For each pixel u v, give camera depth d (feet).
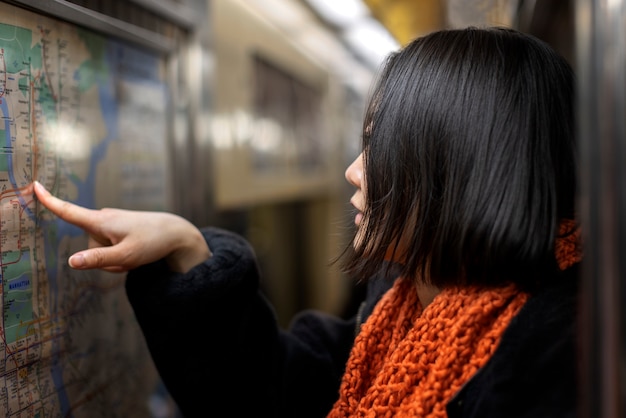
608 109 1.37
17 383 2.14
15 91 2.12
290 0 8.78
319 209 15.47
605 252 1.39
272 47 10.02
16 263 2.13
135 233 2.25
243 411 2.62
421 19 5.61
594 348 1.43
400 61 2.05
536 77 1.90
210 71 4.77
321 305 15.53
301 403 2.84
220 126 7.33
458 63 1.91
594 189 1.42
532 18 4.32
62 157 2.47
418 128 1.92
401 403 1.90
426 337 1.93
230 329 2.57
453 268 1.89
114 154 3.05
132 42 3.22
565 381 1.65
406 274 2.06
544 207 1.81
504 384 1.69
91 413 2.74
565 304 1.79
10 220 2.09
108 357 2.93
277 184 10.66
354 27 9.63
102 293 2.87
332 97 15.96
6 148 2.06
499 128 1.84
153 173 3.64
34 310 2.26
